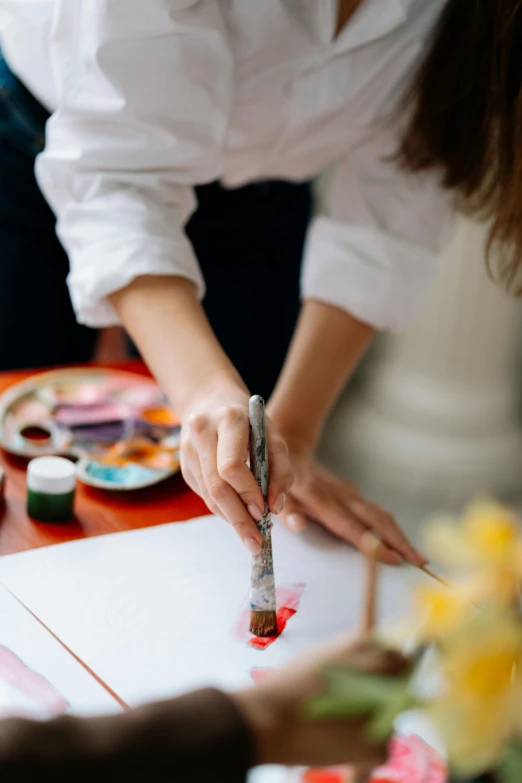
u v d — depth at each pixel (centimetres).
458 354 216
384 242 104
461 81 91
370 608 55
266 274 135
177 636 73
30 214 123
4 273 126
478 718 35
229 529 88
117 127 88
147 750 41
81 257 88
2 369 133
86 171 91
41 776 40
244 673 70
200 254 129
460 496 214
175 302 84
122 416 103
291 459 95
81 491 91
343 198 108
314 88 98
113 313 90
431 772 61
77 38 87
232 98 94
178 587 79
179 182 93
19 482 91
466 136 93
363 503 93
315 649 48
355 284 103
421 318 215
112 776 41
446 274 209
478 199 100
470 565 40
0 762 40
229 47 90
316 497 91
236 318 135
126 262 85
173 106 88
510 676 36
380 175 107
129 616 74
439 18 92
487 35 87
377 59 97
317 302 105
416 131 97
